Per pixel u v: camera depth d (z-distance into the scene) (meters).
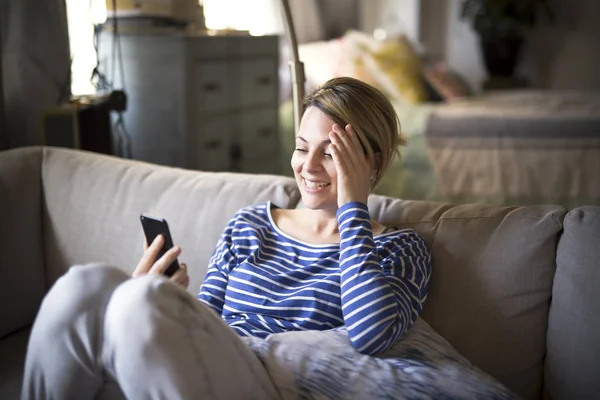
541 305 1.15
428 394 0.92
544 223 1.17
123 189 1.54
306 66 3.69
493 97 4.07
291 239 1.22
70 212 1.58
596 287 1.07
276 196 1.39
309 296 1.11
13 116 2.12
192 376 0.82
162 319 0.82
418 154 3.22
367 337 1.00
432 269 1.23
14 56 2.08
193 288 1.41
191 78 2.57
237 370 0.89
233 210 1.41
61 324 0.86
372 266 1.05
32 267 1.58
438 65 4.47
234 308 1.16
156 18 2.49
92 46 2.41
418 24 4.87
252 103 2.94
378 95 1.20
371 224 1.20
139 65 2.52
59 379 0.87
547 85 4.92
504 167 3.15
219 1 2.77
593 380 1.05
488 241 1.20
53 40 2.10
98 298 0.87
